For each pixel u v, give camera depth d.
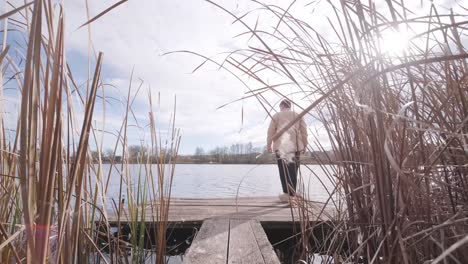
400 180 0.75
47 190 0.60
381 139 0.79
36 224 0.59
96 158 1.39
